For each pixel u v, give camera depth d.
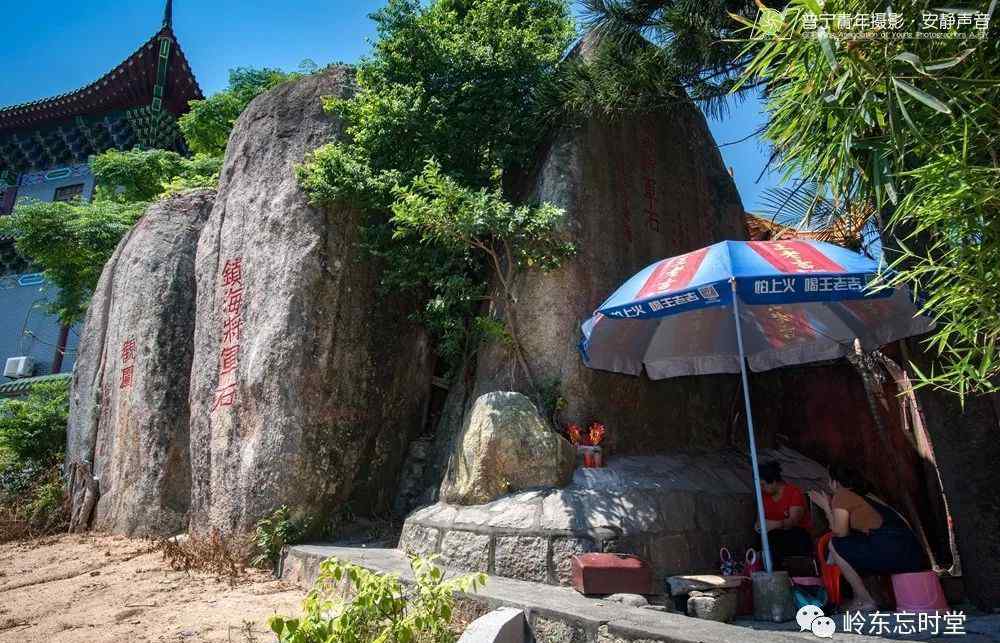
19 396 17.73
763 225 10.82
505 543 5.36
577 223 7.62
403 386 8.23
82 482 10.33
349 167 7.98
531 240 7.27
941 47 2.68
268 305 7.84
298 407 7.30
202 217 11.10
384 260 8.34
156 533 8.83
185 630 4.45
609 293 7.55
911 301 5.32
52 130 22.23
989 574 4.90
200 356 8.50
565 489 5.79
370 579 3.30
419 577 3.50
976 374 2.74
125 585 6.04
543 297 7.23
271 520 6.83
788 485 5.97
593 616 3.73
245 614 4.85
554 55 8.88
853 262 5.12
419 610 3.31
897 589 4.69
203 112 16.50
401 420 8.15
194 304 10.26
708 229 9.41
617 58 8.02
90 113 21.47
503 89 8.45
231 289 8.38
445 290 7.69
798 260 5.14
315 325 7.62
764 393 8.95
